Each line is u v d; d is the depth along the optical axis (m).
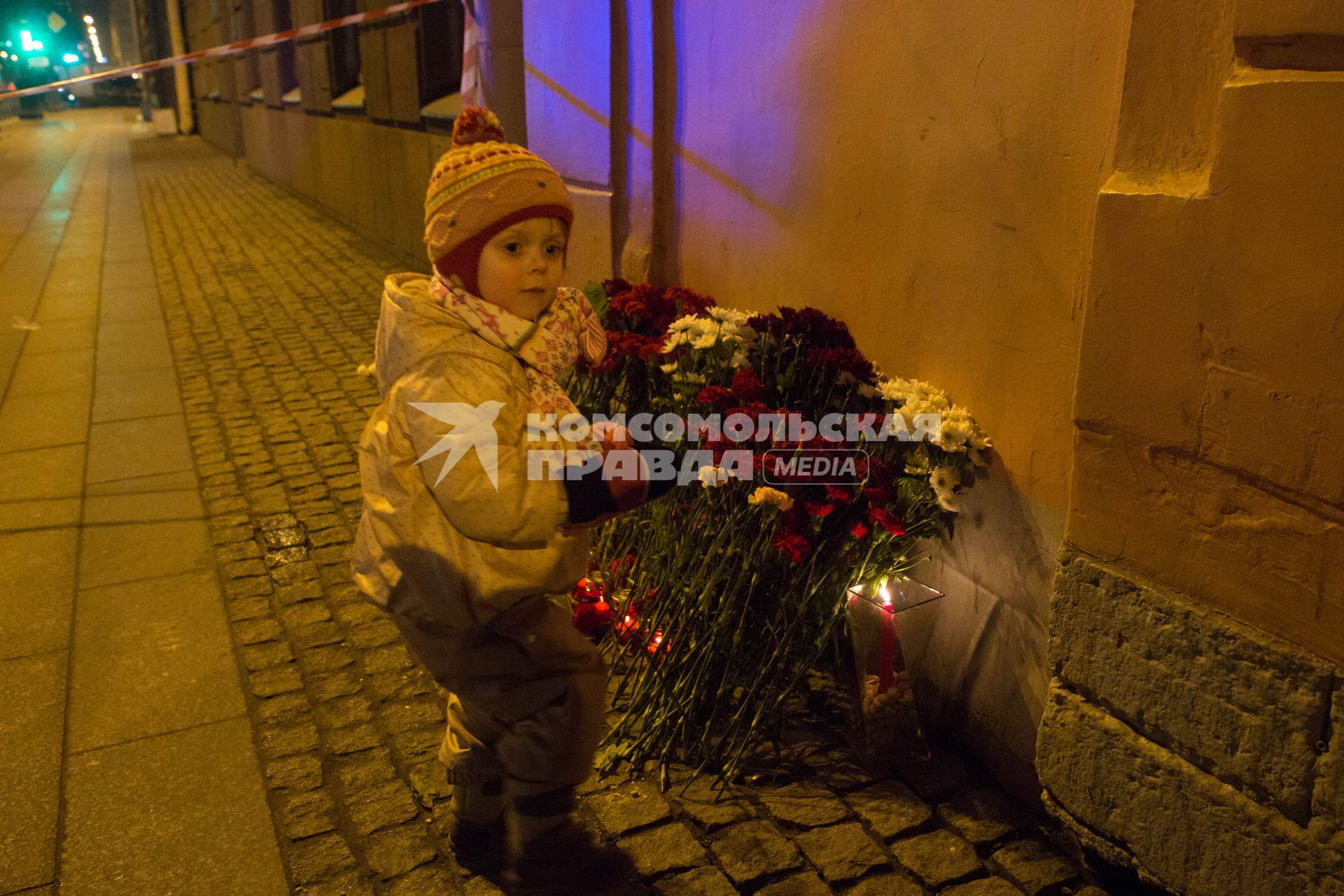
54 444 4.95
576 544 1.82
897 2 2.56
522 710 1.90
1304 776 1.69
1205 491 1.79
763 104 3.18
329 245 10.59
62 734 2.73
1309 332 1.57
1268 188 1.60
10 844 2.32
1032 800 2.43
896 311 2.73
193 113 31.16
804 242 3.08
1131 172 1.87
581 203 4.34
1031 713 2.39
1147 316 1.84
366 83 9.97
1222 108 1.65
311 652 3.12
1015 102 2.24
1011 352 2.35
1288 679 1.69
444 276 1.70
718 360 2.87
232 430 5.11
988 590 2.50
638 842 2.32
